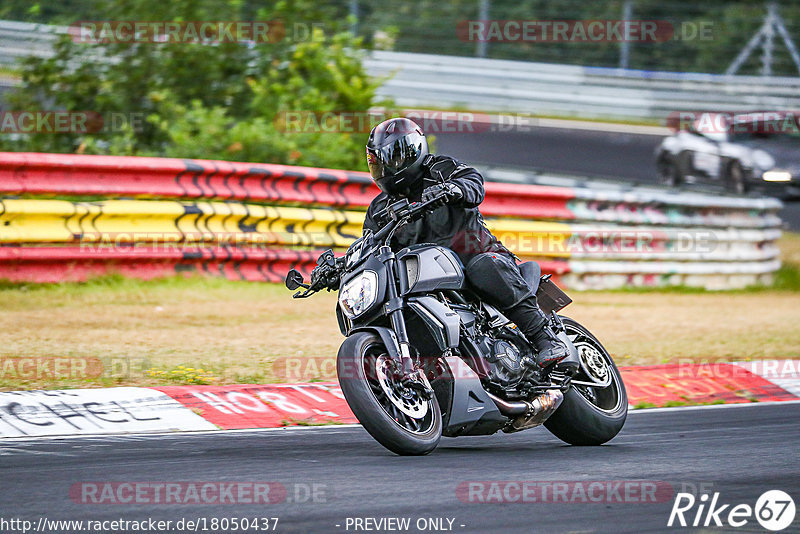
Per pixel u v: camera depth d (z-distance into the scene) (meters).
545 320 20.50
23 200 34.78
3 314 31.67
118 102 47.81
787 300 47.03
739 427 23.77
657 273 46.62
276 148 45.25
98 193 36.31
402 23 80.88
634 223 46.19
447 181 19.64
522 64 78.50
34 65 48.12
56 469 17.38
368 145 20.19
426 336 19.52
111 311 33.16
